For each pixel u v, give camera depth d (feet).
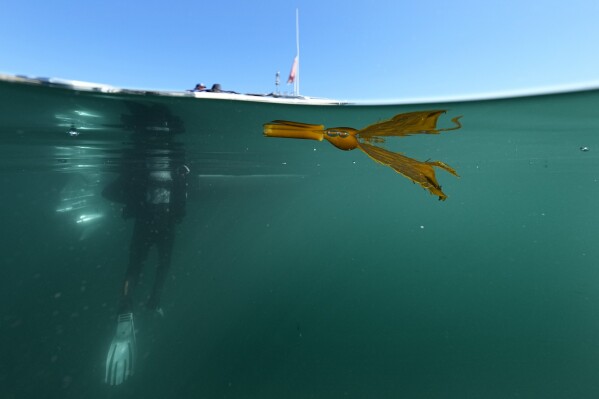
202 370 6.81
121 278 13.79
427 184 9.18
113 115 8.29
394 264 19.51
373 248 26.02
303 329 8.89
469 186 28.76
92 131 9.57
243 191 25.62
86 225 20.39
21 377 6.28
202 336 8.28
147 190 8.63
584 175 21.33
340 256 21.38
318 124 9.05
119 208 20.85
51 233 19.33
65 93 6.81
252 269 16.49
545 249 25.89
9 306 10.09
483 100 7.55
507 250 25.91
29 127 8.97
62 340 7.73
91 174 17.22
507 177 23.13
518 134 10.85
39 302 10.54
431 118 8.78
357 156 15.93
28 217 20.89
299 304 10.87
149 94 7.12
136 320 8.61
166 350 7.50
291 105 7.90
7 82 6.17
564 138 11.52
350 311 10.36
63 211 20.57
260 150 13.91
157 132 10.05
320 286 13.24
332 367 7.04
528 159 16.22
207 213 25.46
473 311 10.55
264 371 6.85
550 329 9.03
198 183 21.06
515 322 9.59
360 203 40.96
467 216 41.42
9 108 7.50
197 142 11.62
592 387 6.35
